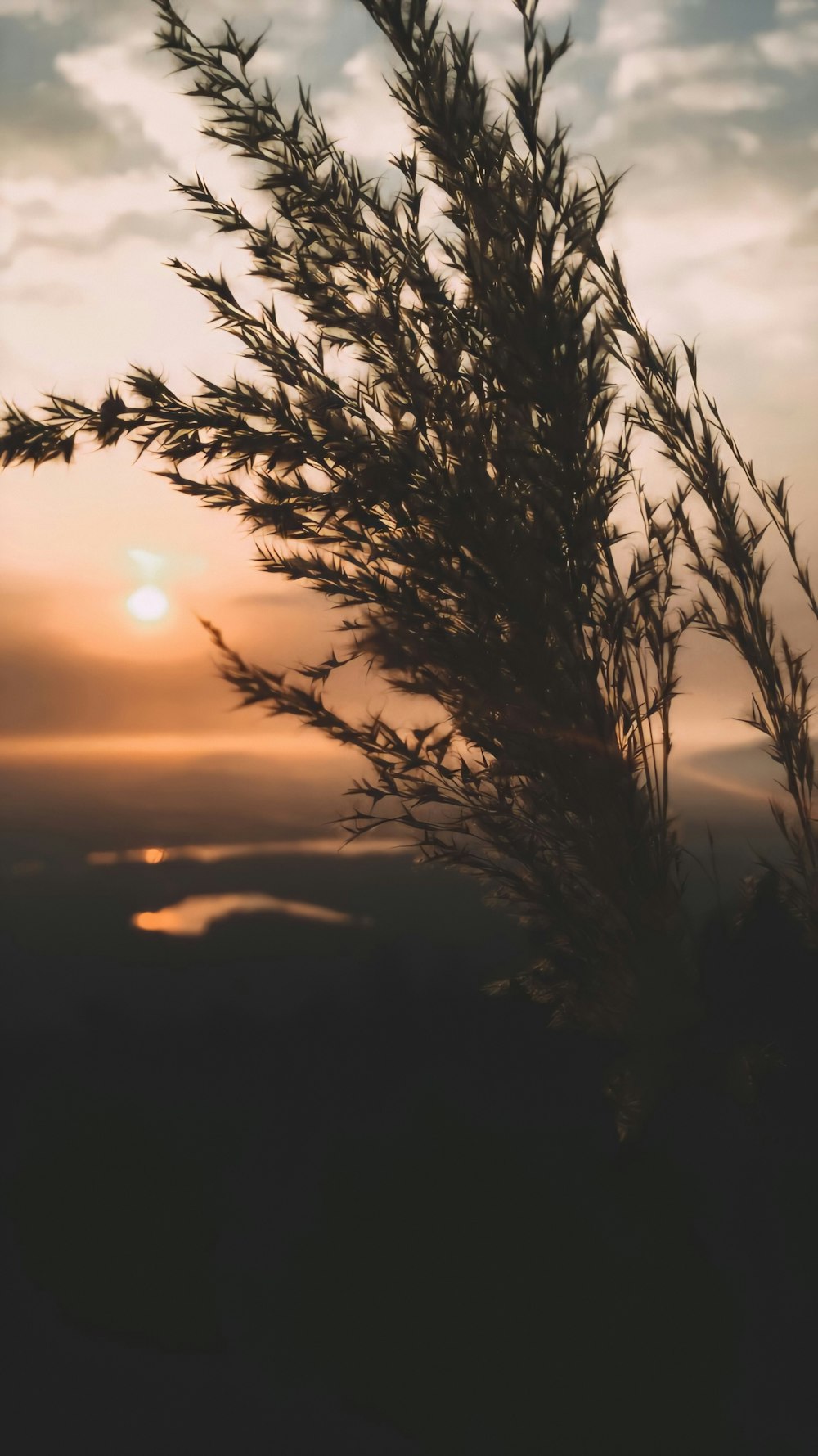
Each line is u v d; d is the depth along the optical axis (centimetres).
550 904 63
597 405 63
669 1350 67
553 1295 68
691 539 65
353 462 61
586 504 61
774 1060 62
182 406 62
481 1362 68
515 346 60
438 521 61
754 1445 65
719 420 64
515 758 61
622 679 63
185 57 62
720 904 65
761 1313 67
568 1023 65
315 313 61
